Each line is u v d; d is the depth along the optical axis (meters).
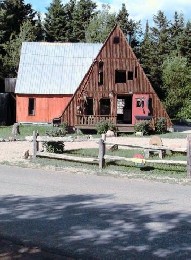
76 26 83.62
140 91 39.62
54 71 44.25
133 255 7.61
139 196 12.60
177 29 93.38
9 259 7.16
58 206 11.19
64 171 17.36
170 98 55.09
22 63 44.53
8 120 45.97
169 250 7.89
